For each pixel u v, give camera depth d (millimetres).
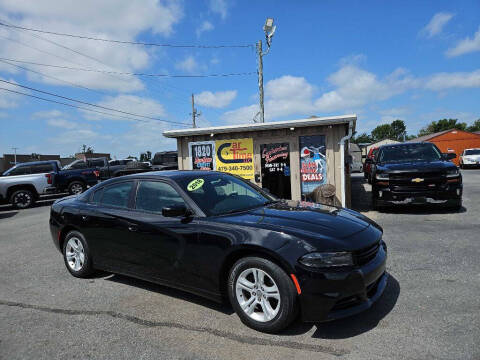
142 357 2785
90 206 4691
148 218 3943
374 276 3068
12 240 7867
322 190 8016
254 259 3084
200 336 3074
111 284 4516
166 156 22469
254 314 3141
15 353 2936
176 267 3660
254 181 9320
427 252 5070
